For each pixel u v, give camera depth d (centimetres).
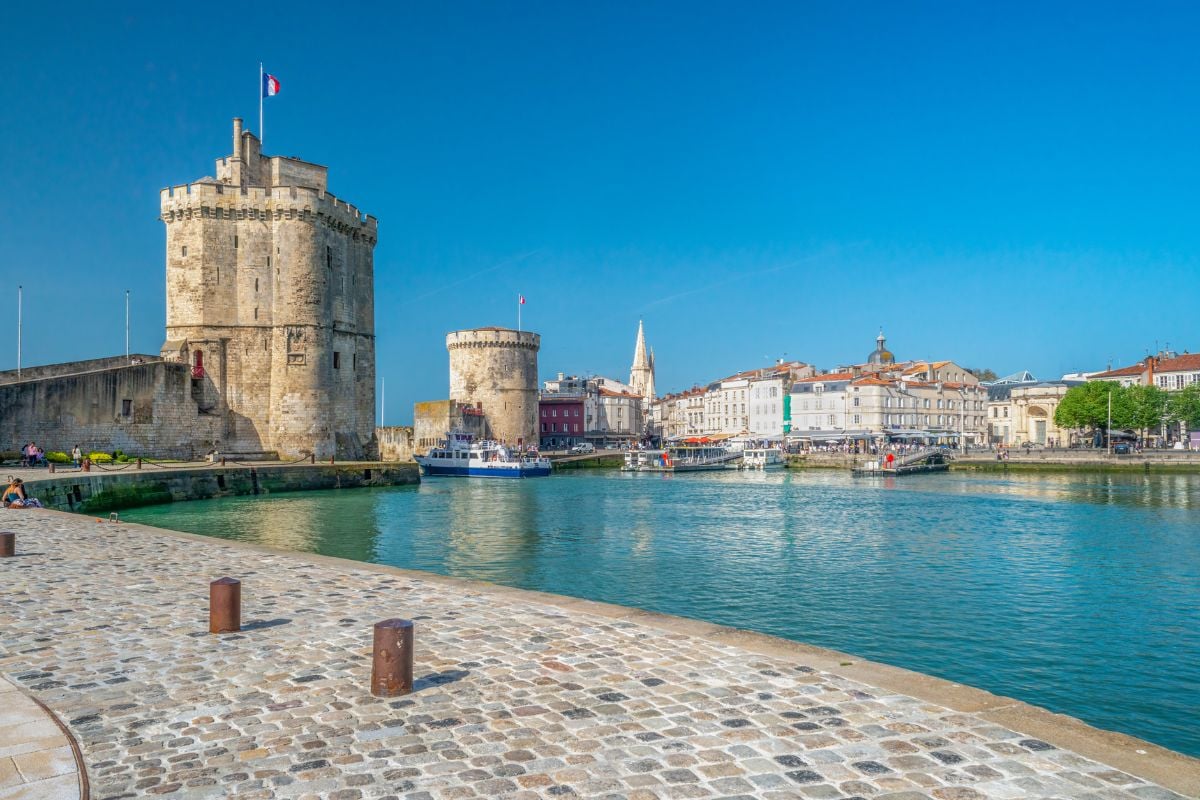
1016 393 12762
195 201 6119
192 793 634
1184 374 11612
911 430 12131
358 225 6919
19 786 638
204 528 3812
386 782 653
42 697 862
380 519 4309
